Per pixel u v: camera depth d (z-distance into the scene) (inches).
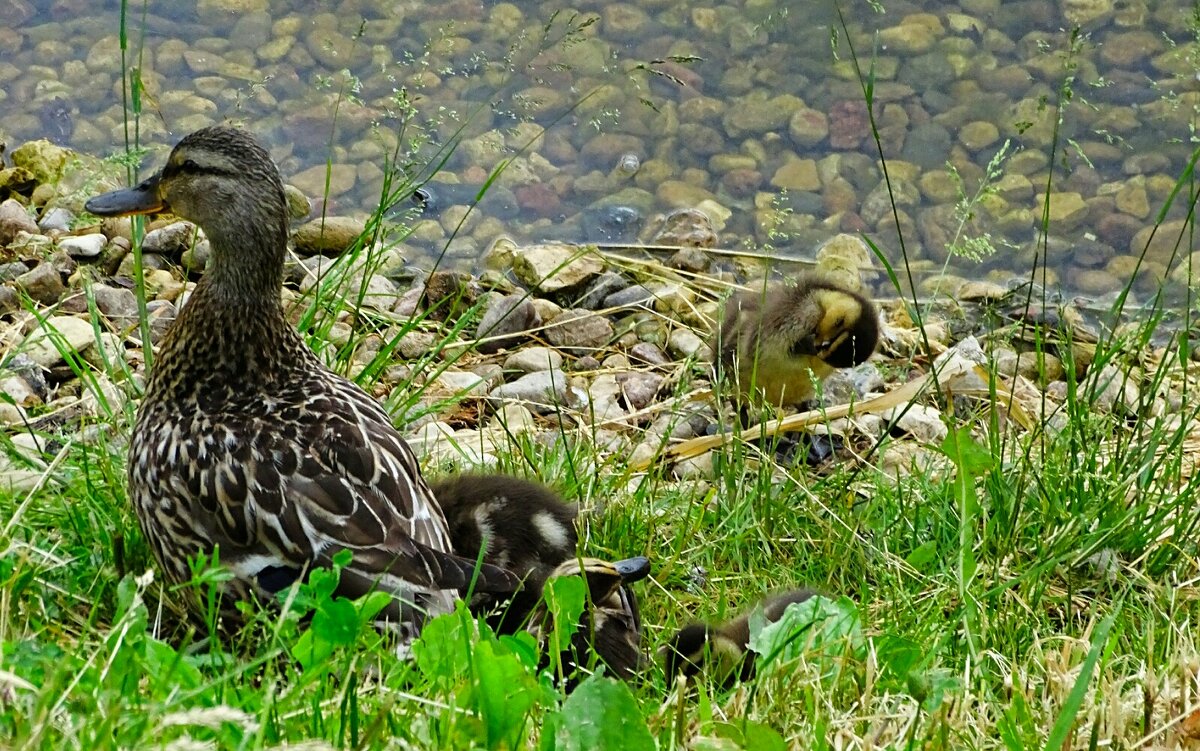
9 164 586.2
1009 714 256.2
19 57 634.2
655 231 580.1
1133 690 273.7
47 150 575.8
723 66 653.9
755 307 471.8
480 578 292.8
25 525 319.3
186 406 313.0
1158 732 248.7
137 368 452.4
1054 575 356.2
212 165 321.4
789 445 445.4
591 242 572.1
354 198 581.9
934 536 370.6
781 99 641.6
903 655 279.6
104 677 220.8
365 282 423.2
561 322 513.3
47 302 490.0
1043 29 671.1
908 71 653.9
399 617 286.7
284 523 297.3
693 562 366.3
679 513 386.0
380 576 281.4
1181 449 386.6
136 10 661.3
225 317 314.7
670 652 320.5
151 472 311.6
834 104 639.8
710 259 569.3
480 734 226.4
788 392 464.1
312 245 553.0
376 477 305.7
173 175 328.8
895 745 244.8
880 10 427.8
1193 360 522.3
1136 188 599.2
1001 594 337.1
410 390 429.7
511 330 508.7
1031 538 363.3
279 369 319.6
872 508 384.2
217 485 301.6
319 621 243.9
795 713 259.3
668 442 440.1
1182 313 534.0
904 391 436.1
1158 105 627.8
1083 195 599.2
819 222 590.2
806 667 265.7
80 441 366.9
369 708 238.2
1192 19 506.9
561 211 587.5
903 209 597.6
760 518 379.2
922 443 432.5
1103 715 253.6
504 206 586.9
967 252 492.7
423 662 247.8
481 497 349.1
